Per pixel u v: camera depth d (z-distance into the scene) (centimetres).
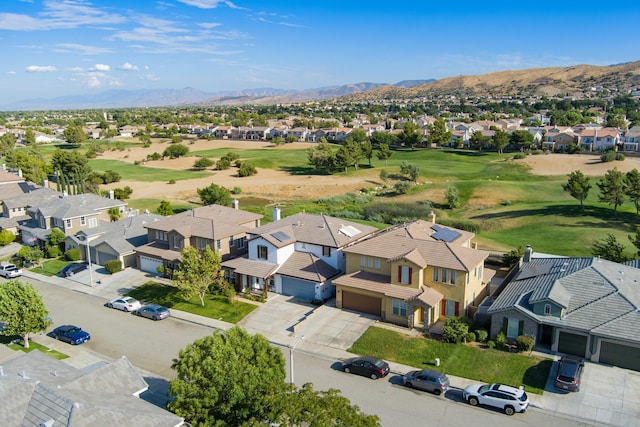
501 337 3759
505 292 4100
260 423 2445
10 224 7512
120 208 7762
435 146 18012
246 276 5106
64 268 5919
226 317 4550
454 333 3822
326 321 4356
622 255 4969
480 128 19600
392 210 9356
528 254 4834
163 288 5306
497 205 9844
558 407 3064
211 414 2650
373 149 17675
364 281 4481
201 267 4656
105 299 5141
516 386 3294
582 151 15012
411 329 4138
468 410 3092
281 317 4488
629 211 8362
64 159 13212
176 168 15875
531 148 16088
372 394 3281
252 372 2656
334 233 5141
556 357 3594
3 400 2447
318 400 2331
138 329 4403
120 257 5891
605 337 3456
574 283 3909
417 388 3334
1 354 3766
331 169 14425
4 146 16612
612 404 3062
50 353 3962
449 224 8275
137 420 2389
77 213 6788
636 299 3675
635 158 13512
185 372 2711
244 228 5884
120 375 2850
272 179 13712
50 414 2350
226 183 13300
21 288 4016
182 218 5962
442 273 4244
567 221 7912
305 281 4862
